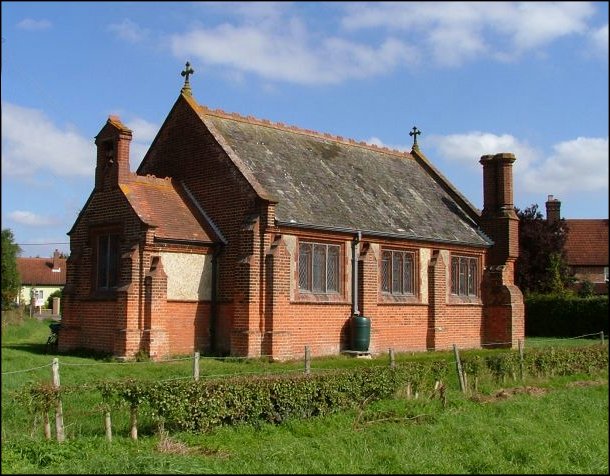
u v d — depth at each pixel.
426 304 30.28
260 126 29.88
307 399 14.59
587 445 13.61
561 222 50.16
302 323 25.06
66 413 13.88
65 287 25.66
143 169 28.86
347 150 33.19
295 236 25.23
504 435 13.91
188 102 27.56
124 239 24.03
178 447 11.96
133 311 23.02
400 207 31.05
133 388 12.56
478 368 19.77
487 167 34.50
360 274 27.33
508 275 33.72
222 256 25.53
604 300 41.44
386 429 13.83
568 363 23.38
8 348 26.16
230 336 24.72
